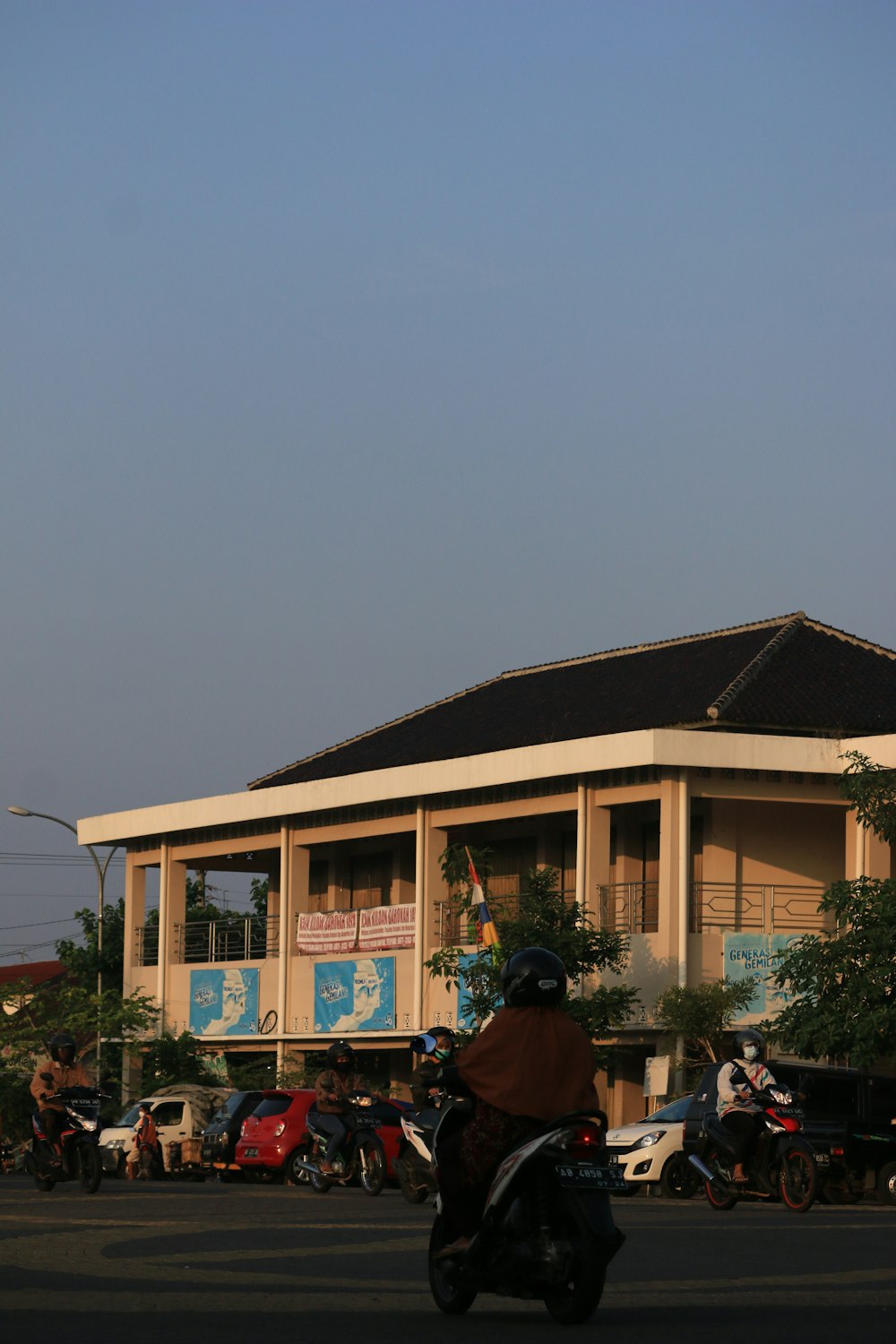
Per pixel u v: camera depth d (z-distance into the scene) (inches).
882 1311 374.9
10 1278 432.8
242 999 1835.6
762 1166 759.1
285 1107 1123.3
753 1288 421.4
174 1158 1407.5
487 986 1409.9
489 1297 406.0
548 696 1798.7
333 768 1902.1
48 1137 873.5
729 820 1557.6
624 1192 357.7
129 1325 340.5
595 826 1503.4
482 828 1749.5
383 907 1713.8
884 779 1267.2
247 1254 500.7
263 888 2492.6
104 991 2089.1
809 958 1191.6
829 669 1619.1
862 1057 1141.7
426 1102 831.7
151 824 1929.1
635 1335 332.5
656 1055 1485.0
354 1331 336.2
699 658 1690.5
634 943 1457.9
